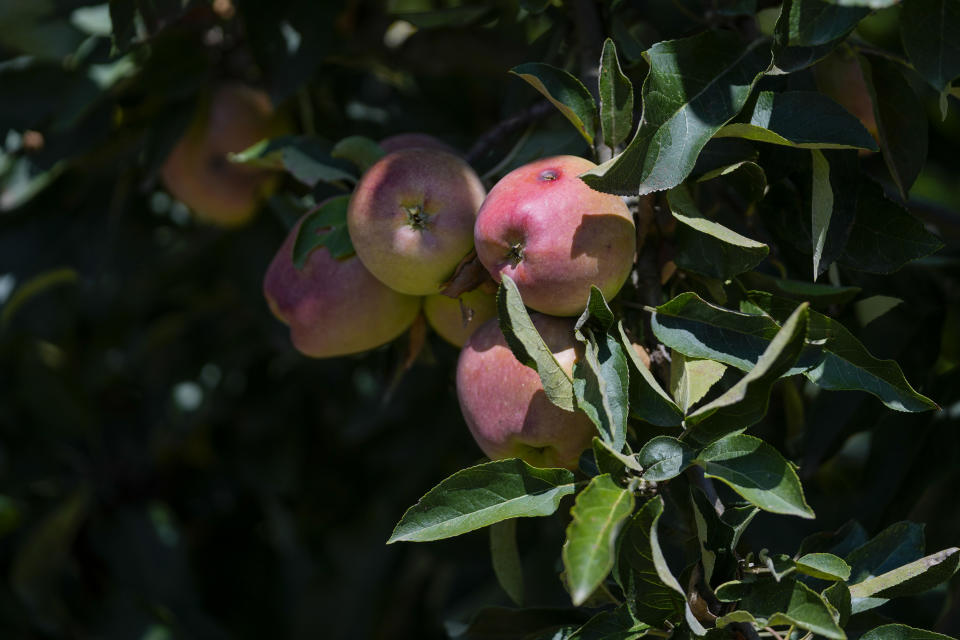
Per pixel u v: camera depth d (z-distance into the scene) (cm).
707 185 132
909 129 122
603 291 112
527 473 111
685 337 111
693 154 111
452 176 118
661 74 112
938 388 134
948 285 136
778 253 127
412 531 110
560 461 114
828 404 130
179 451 208
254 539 217
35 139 150
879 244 120
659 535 120
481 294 119
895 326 134
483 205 114
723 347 110
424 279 118
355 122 158
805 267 126
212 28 150
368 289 121
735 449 107
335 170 128
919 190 198
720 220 134
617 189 110
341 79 159
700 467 112
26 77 147
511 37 154
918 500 132
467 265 117
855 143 112
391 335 124
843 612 109
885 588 112
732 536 110
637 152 111
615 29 128
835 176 119
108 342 201
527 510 110
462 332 121
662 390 110
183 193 153
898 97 122
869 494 133
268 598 213
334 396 188
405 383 176
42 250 154
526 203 112
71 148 149
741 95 113
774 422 137
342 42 150
